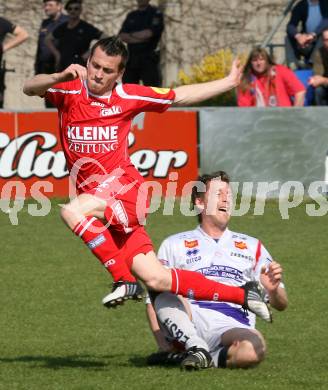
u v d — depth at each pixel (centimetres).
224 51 4700
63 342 1981
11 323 2133
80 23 3934
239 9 4947
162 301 1633
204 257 1706
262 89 3478
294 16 4059
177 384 1527
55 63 3938
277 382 1555
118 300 1573
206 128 3266
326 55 3666
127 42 3991
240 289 1633
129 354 1869
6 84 5034
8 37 4184
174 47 4947
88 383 1555
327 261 2644
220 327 1658
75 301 2319
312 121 3278
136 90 1639
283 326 2095
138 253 1609
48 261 2677
